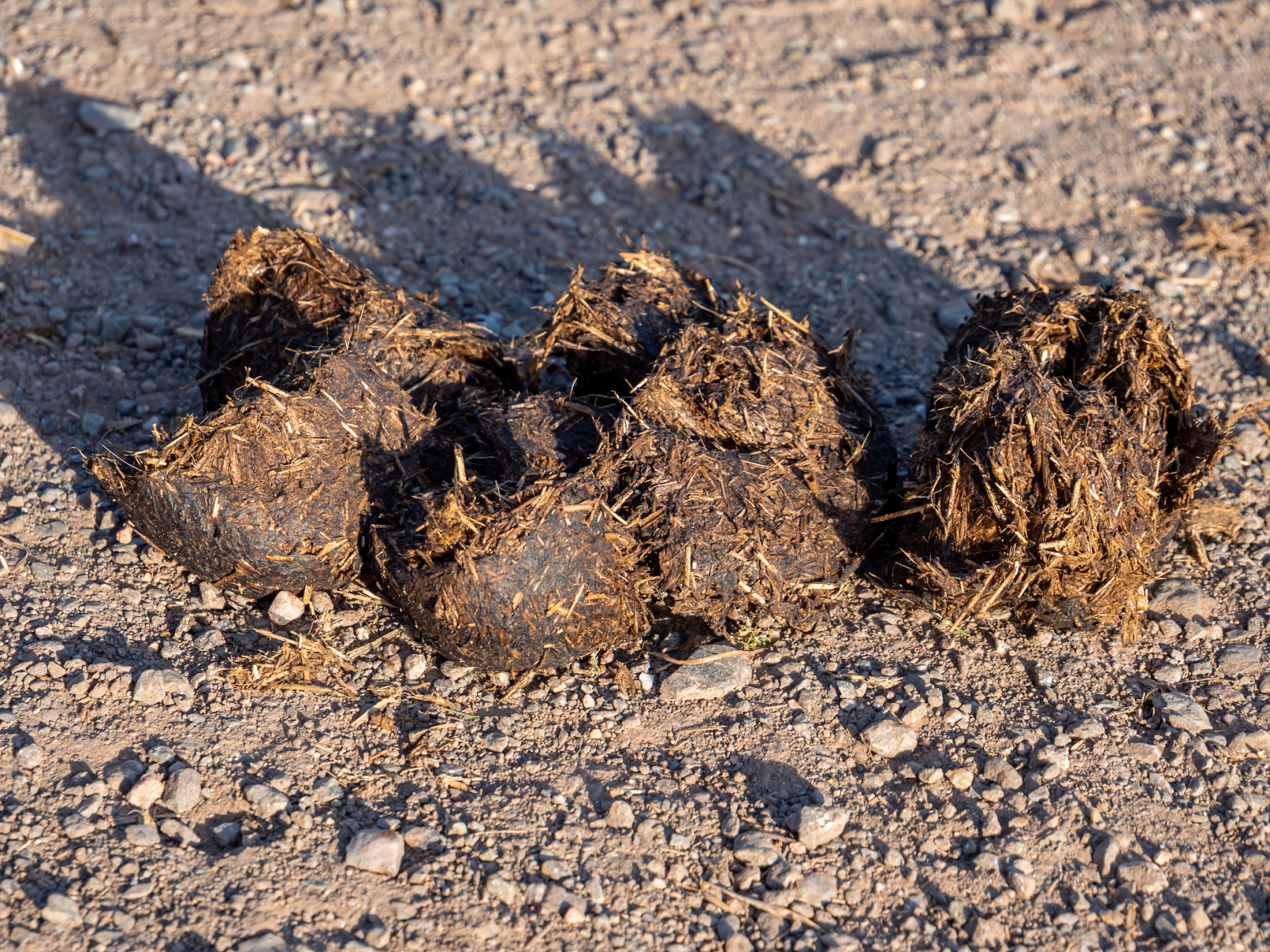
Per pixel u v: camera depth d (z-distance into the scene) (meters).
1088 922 2.97
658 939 2.96
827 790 3.01
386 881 2.97
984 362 3.07
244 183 3.36
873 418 3.13
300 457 3.05
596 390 3.14
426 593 3.02
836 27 3.86
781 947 2.96
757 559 3.05
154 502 3.04
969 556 3.05
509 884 2.97
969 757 3.03
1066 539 3.04
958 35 3.87
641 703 3.05
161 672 3.03
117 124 3.38
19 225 3.30
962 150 3.47
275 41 3.49
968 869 2.99
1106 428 3.05
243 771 3.00
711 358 3.09
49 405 3.18
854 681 3.06
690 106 3.49
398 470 3.07
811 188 3.43
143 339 3.22
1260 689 3.06
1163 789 3.02
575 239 3.36
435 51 3.51
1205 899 2.98
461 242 3.35
